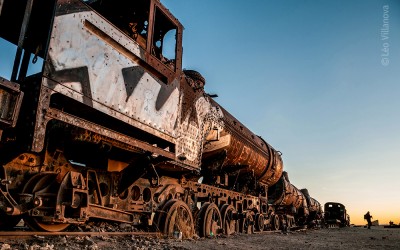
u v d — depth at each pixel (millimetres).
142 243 5395
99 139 4812
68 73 4246
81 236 5012
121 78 5180
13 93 3475
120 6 6457
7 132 4047
